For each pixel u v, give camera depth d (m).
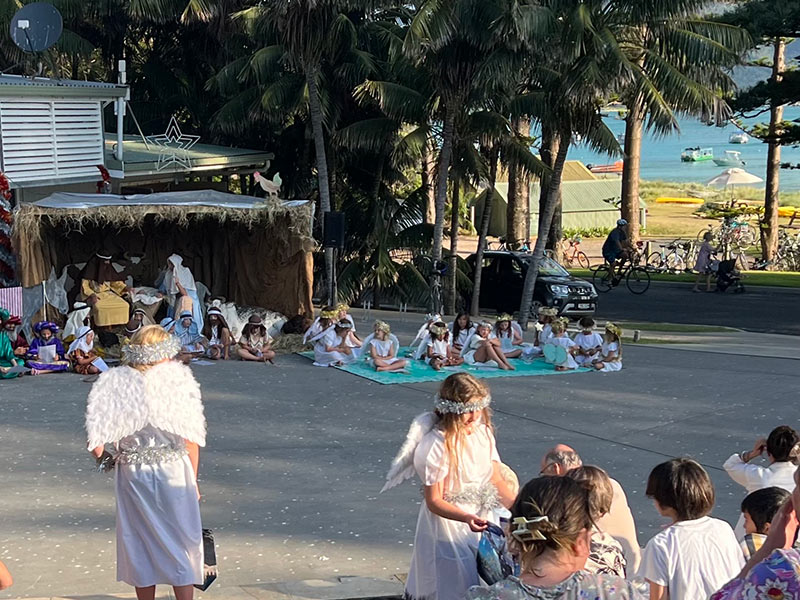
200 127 31.22
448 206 54.88
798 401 13.81
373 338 15.88
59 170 19.77
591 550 4.73
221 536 8.39
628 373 15.77
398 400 13.66
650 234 63.72
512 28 19.27
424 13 19.98
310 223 18.02
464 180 25.98
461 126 23.69
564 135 21.61
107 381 5.82
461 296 28.27
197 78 31.42
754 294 31.80
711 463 10.85
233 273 19.19
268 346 16.61
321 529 8.58
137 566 5.86
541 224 22.23
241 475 10.20
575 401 13.75
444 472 5.50
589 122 21.30
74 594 6.97
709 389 14.55
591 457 11.05
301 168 29.06
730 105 29.78
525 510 3.55
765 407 13.46
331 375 15.26
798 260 42.47
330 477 10.17
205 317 18.69
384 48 27.00
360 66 24.69
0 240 16.06
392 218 28.41
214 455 10.91
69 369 15.02
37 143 19.16
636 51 21.30
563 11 19.66
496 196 55.97
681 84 20.14
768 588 3.51
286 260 18.56
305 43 22.06
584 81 19.41
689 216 75.12
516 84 22.34
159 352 5.84
